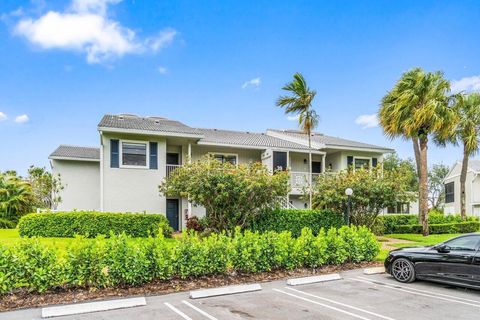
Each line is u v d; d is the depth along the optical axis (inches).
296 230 648.4
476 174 1364.4
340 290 316.8
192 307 262.1
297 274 376.8
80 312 245.6
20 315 237.8
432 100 725.3
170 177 627.8
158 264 310.0
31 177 999.6
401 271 349.7
